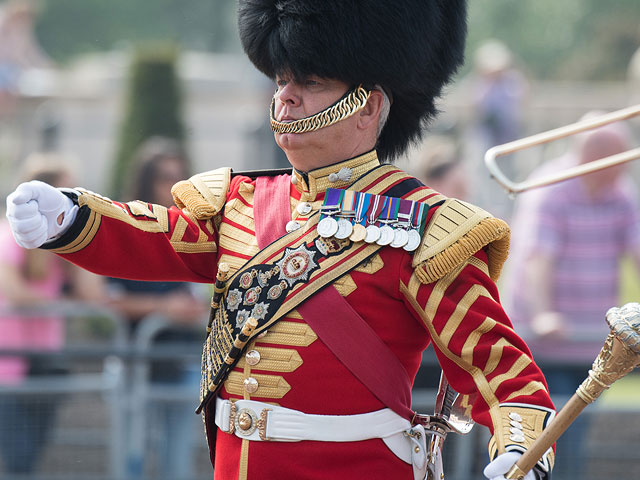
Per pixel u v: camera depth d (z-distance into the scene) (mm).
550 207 20000
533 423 8852
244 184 10125
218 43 80562
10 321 19484
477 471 19281
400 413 9398
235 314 9461
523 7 81438
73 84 48250
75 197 9422
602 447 20016
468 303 9172
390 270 9242
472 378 9180
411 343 9477
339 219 9359
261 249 9594
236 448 9422
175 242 9906
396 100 10125
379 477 9289
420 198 9492
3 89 45906
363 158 9703
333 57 9336
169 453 19578
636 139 38750
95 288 20000
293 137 9539
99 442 19516
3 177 43875
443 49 10219
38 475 19422
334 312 9164
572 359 19438
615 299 20203
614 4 80500
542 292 19938
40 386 19281
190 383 19797
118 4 79188
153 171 20469
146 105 35250
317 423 9180
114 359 19297
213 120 47500
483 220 9250
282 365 9211
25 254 19516
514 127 42312
